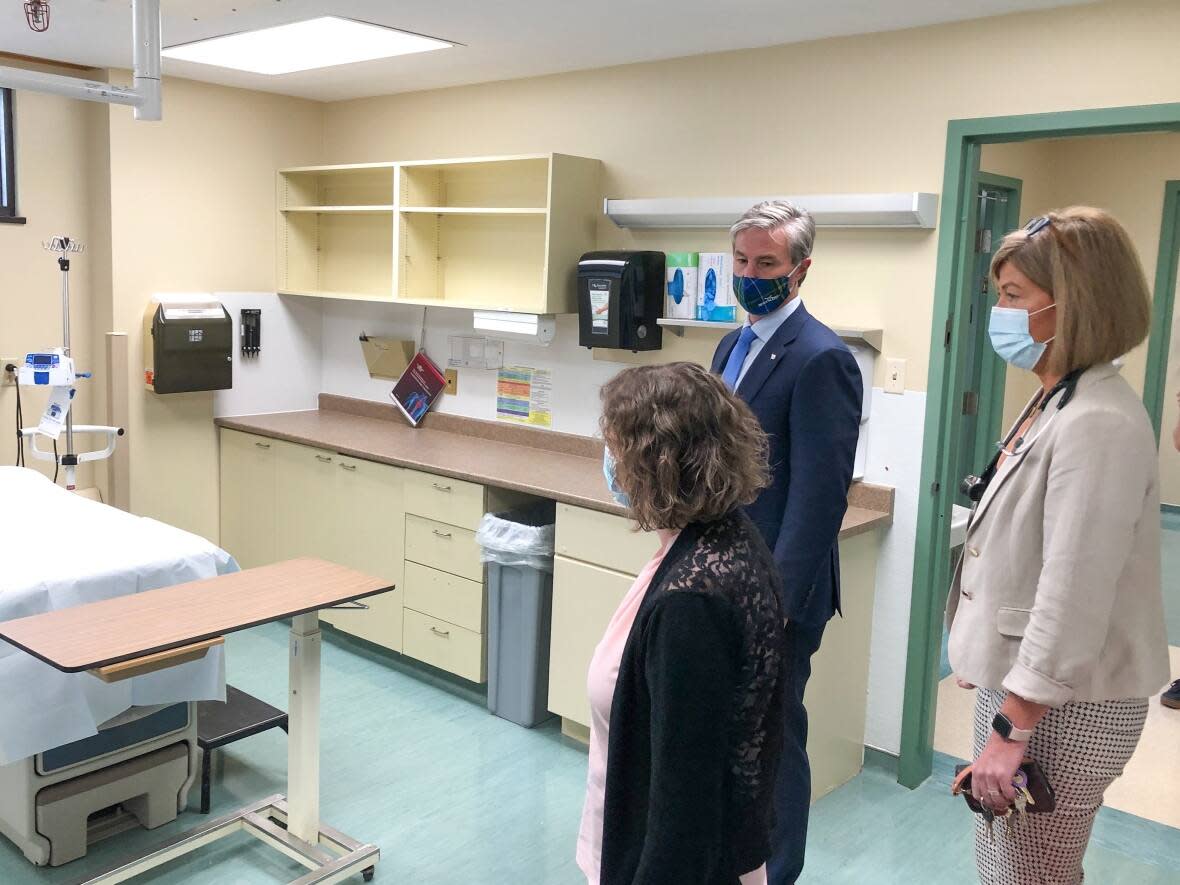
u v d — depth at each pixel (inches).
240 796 118.9
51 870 102.3
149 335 168.9
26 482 134.7
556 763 130.7
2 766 103.1
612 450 52.6
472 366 173.3
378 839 111.1
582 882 104.3
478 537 139.9
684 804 47.1
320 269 195.6
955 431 125.3
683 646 47.3
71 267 168.6
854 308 127.7
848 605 123.9
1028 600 62.1
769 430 89.7
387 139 183.0
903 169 122.2
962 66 116.6
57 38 142.6
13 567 100.4
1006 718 60.0
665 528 52.3
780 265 89.4
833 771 126.4
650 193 147.3
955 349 122.6
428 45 140.5
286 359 193.2
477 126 168.6
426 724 141.1
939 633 129.2
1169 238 241.0
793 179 132.1
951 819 120.1
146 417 174.2
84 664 77.7
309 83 173.0
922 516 124.5
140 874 102.7
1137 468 57.6
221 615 90.4
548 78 157.6
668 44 134.1
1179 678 167.2
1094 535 57.1
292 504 172.7
